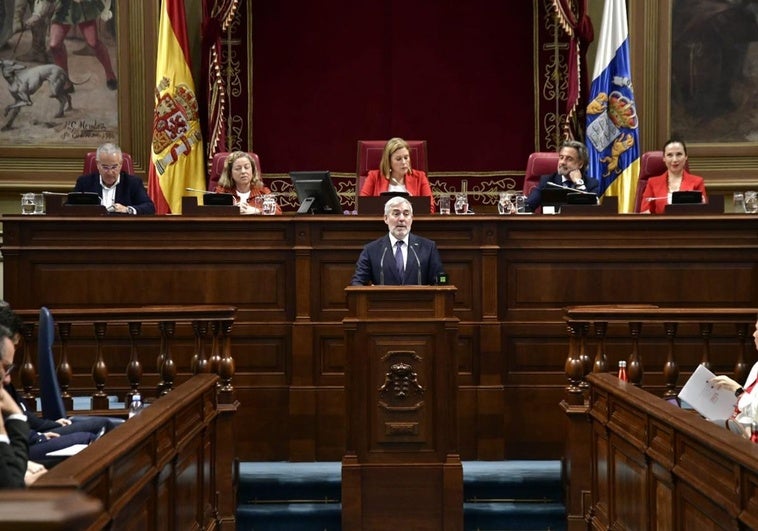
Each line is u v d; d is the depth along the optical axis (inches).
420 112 348.5
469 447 229.3
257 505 207.6
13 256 232.2
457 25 347.9
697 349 231.9
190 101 323.6
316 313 231.9
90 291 233.1
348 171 349.1
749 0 339.0
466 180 348.2
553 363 232.4
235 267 234.1
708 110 340.5
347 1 347.9
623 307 202.1
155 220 233.8
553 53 344.8
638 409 157.2
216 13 324.2
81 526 55.7
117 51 336.8
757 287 234.2
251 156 272.1
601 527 182.5
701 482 126.2
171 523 149.9
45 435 147.6
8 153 333.7
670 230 234.4
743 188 337.4
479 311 231.9
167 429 149.1
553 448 231.5
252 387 231.9
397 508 195.9
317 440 229.9
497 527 202.7
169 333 201.0
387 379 196.4
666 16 339.0
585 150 269.4
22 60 335.3
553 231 234.2
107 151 261.0
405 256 217.3
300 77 347.9
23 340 205.9
